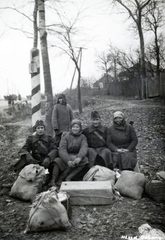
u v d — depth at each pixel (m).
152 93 20.44
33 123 6.29
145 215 3.45
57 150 4.96
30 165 4.34
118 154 4.89
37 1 7.39
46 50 7.18
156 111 12.20
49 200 3.17
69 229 3.18
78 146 4.87
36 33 7.60
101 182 4.12
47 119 7.36
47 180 4.66
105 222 3.32
